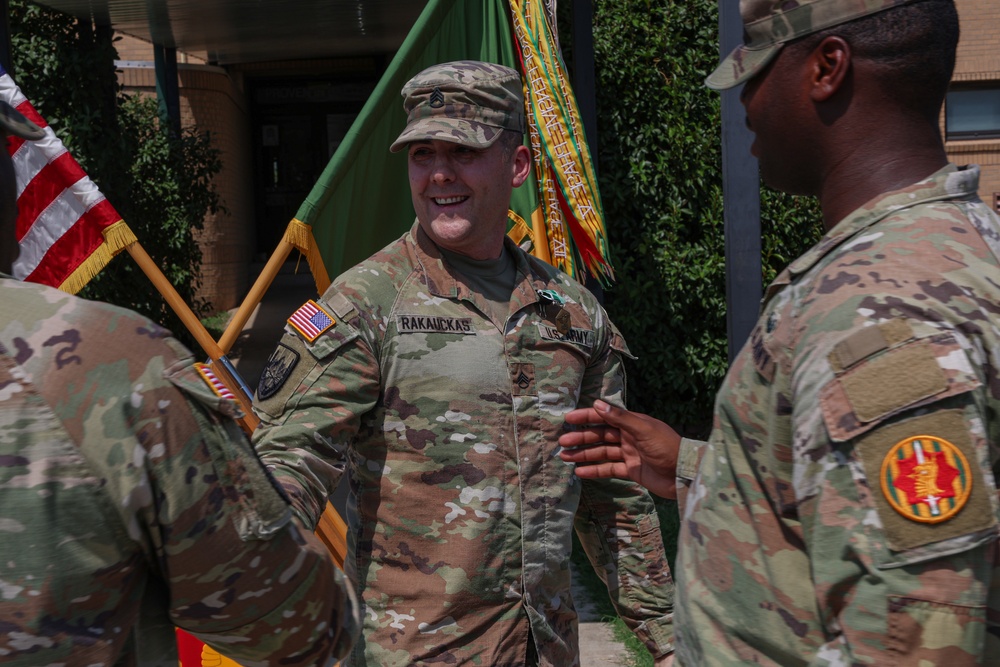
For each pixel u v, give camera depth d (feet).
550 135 12.25
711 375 21.06
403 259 6.64
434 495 6.24
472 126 6.41
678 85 20.56
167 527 3.46
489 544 6.23
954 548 3.22
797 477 3.62
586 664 12.37
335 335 6.06
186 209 29.76
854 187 4.02
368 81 47.52
